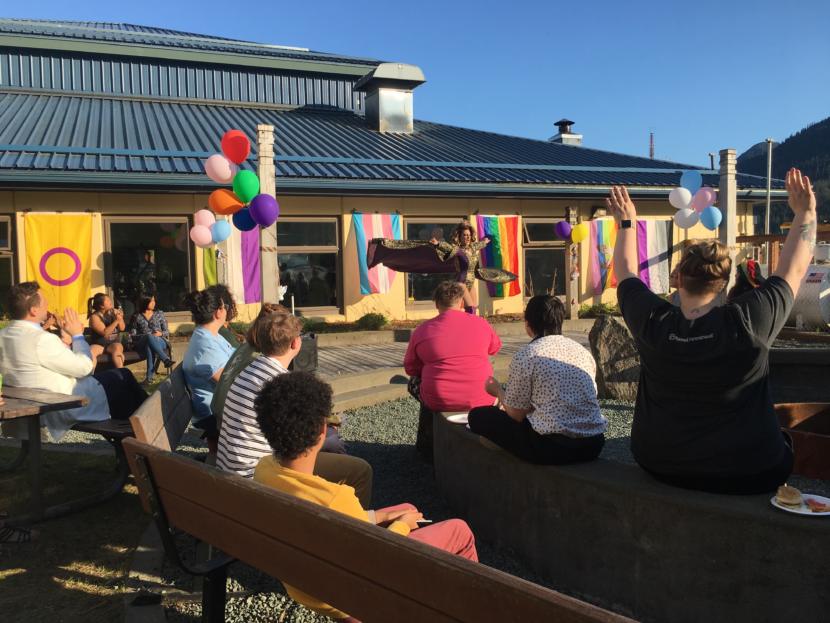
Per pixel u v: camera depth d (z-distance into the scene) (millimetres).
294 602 3189
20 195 11422
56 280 11508
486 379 4855
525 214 15133
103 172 10984
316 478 2430
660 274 15883
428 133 19109
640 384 3113
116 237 12078
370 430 6559
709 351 2650
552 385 3402
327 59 20938
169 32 24812
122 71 18578
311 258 13477
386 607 1876
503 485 3785
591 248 15547
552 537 3424
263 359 3461
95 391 4781
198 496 2553
